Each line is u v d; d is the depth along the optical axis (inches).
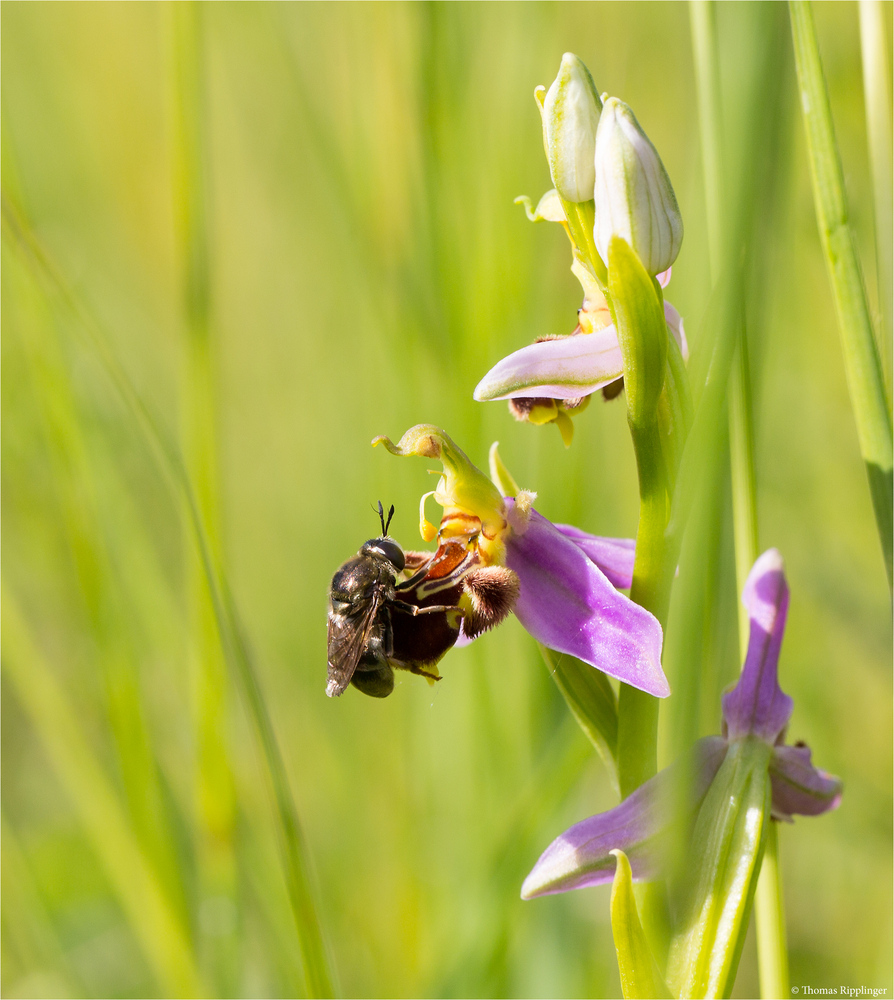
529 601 11.5
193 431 13.1
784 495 16.1
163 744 14.0
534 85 13.7
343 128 14.8
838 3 15.0
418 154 13.6
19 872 13.6
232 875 13.1
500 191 13.6
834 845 14.5
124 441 14.3
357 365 15.2
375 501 14.1
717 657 11.2
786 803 11.6
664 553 11.3
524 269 13.6
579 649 11.4
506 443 13.6
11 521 15.4
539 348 11.4
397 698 13.8
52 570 14.6
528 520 11.6
